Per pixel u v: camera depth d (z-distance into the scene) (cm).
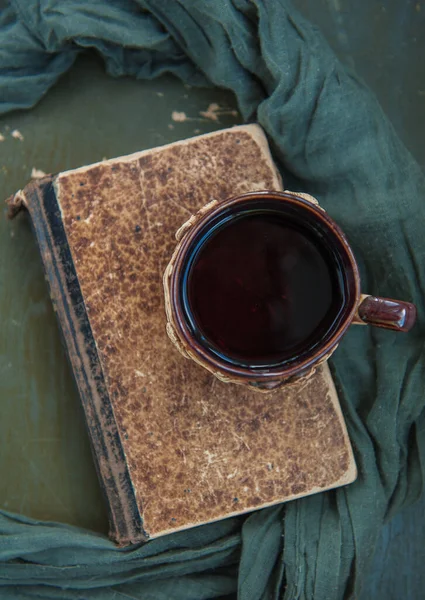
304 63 71
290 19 72
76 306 69
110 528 71
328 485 70
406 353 72
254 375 60
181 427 69
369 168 71
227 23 71
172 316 60
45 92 74
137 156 69
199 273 60
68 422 74
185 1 71
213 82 74
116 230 69
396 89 77
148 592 72
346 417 72
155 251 69
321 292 61
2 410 73
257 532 71
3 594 72
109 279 69
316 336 61
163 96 75
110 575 72
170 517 69
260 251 61
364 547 71
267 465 69
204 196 69
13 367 74
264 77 72
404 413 72
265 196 60
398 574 76
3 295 74
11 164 74
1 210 74
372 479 71
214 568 73
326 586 71
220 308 60
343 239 60
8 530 71
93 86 75
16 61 73
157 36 73
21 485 73
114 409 69
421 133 77
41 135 74
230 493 69
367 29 77
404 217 71
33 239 74
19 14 72
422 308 72
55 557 71
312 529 71
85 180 69
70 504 73
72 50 74
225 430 69
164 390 69
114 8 72
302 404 70
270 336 61
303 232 61
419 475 72
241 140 70
